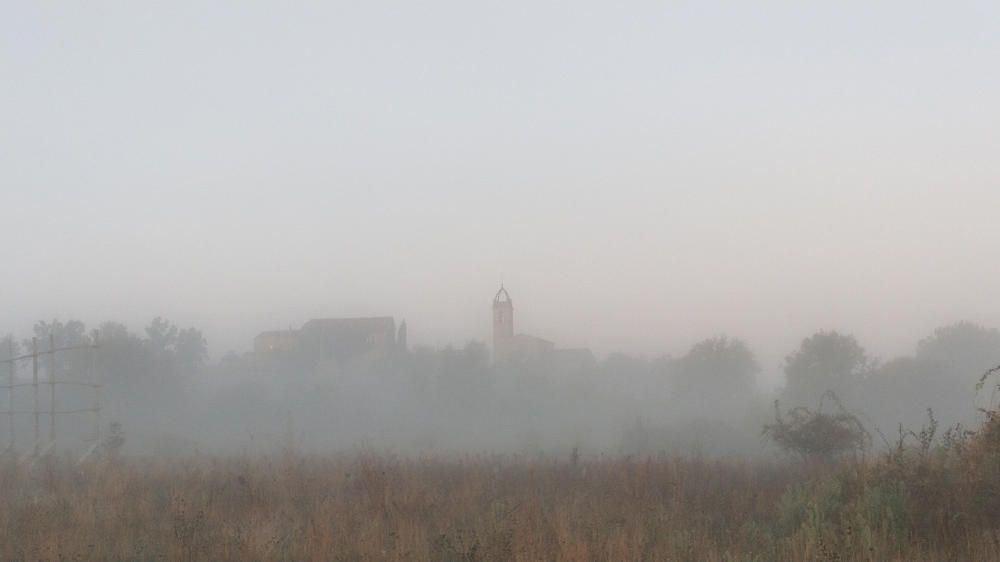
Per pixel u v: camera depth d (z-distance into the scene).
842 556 10.51
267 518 15.76
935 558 10.73
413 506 16.36
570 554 11.36
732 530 13.48
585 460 27.88
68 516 15.94
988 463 12.27
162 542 13.47
